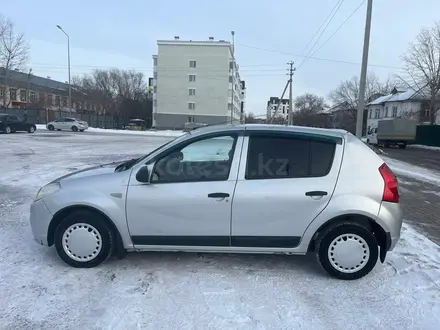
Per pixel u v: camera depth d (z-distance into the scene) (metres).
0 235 4.80
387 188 3.65
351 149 3.75
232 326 2.87
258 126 3.86
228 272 3.84
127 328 2.80
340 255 3.67
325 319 3.00
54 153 15.36
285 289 3.50
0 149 16.58
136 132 45.06
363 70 15.18
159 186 3.70
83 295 3.28
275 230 3.66
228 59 71.56
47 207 3.78
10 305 3.08
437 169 16.02
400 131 33.88
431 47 40.53
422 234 5.46
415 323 2.97
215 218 3.66
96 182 3.79
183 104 73.12
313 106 102.31
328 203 3.61
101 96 77.44
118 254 3.95
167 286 3.49
